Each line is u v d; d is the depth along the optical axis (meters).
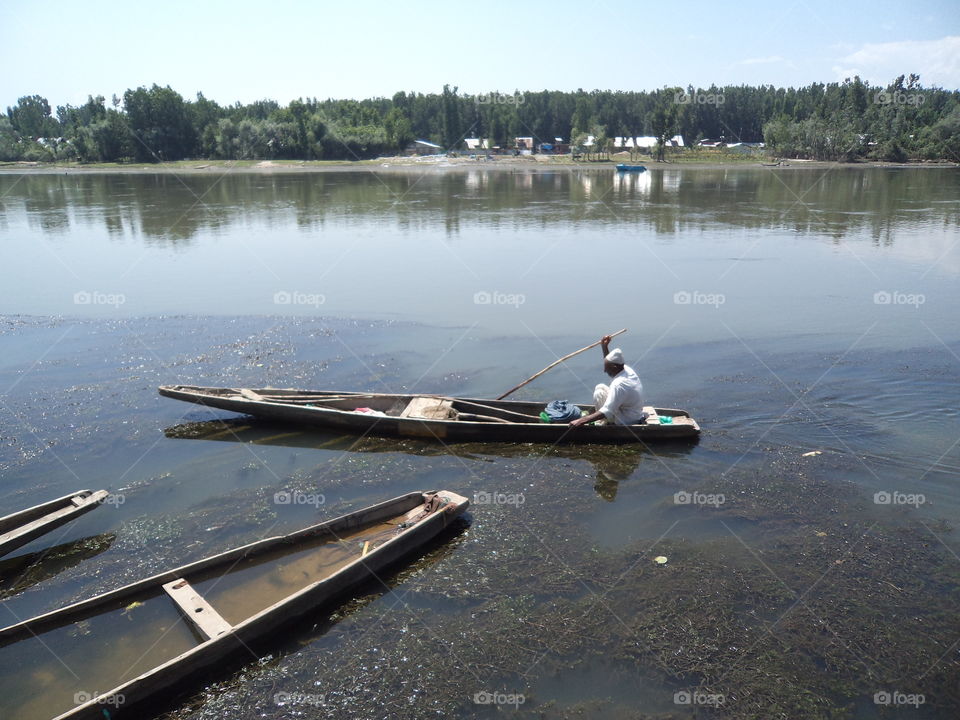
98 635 5.57
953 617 5.76
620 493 7.83
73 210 31.92
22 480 8.23
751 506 7.47
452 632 5.70
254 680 5.24
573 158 85.44
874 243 22.59
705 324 13.96
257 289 16.98
